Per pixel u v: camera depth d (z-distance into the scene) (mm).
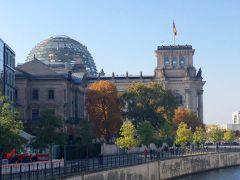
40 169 69250
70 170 69875
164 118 163625
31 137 94438
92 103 151625
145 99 164375
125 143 121750
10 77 130625
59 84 151500
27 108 150375
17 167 72250
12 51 132625
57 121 87062
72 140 147250
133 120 163000
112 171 82562
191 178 121438
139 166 96000
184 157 126188
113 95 152375
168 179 114562
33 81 151250
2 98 64188
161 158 112188
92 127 129000
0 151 60406
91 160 98312
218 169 148875
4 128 59562
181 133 165250
